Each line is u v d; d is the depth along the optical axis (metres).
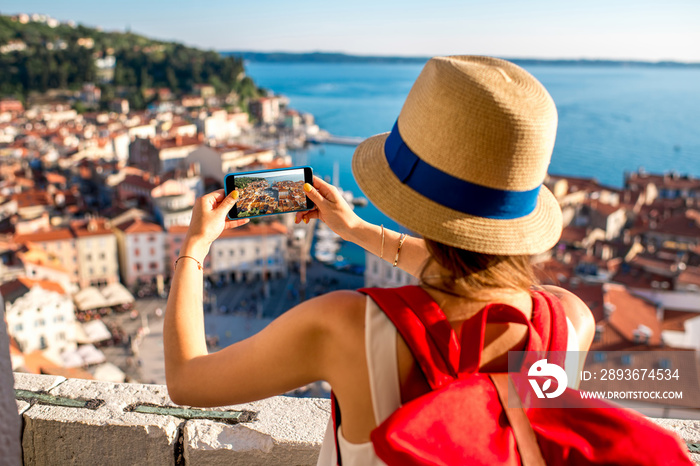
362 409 1.69
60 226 85.62
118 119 195.38
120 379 47.12
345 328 1.68
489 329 1.70
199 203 2.35
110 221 82.38
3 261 64.56
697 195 112.12
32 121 192.50
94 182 114.00
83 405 3.35
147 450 3.20
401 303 1.69
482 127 1.63
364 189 1.89
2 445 1.82
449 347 1.64
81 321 63.47
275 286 76.44
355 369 1.68
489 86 1.65
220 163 112.69
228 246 76.25
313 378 1.76
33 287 52.09
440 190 1.72
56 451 3.27
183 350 1.86
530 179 1.72
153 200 87.00
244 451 3.11
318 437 3.10
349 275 79.44
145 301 71.75
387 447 1.52
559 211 2.01
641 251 76.69
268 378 1.74
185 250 2.17
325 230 92.88
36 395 3.44
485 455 1.57
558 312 1.84
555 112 1.76
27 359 44.56
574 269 59.62
